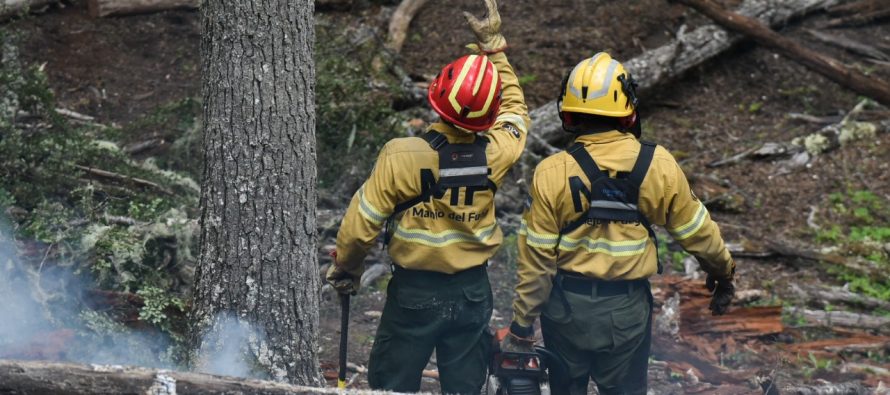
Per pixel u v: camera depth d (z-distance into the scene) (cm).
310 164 625
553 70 1378
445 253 552
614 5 1510
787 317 946
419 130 1159
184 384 450
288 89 607
